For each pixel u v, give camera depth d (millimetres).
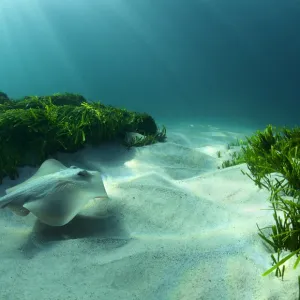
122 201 4191
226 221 3609
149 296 2451
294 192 3883
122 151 6781
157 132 9125
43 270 2846
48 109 6484
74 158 6258
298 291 2234
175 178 5578
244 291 2408
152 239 3324
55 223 3189
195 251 3002
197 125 16156
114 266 2836
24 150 5766
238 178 4922
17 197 3566
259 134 5918
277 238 2906
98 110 7277
